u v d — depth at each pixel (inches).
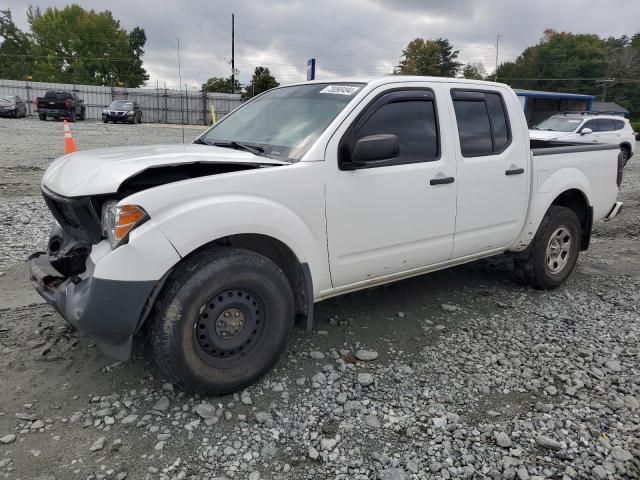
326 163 137.9
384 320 176.1
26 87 1647.4
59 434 113.2
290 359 147.3
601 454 113.5
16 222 284.4
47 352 145.1
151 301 115.8
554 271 209.2
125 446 110.4
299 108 156.9
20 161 518.3
